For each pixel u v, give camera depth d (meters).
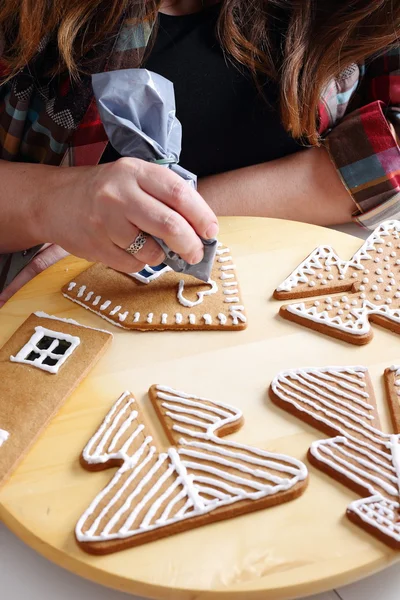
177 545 0.65
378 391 0.76
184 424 0.73
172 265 0.82
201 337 0.81
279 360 0.79
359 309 0.83
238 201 1.01
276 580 0.62
